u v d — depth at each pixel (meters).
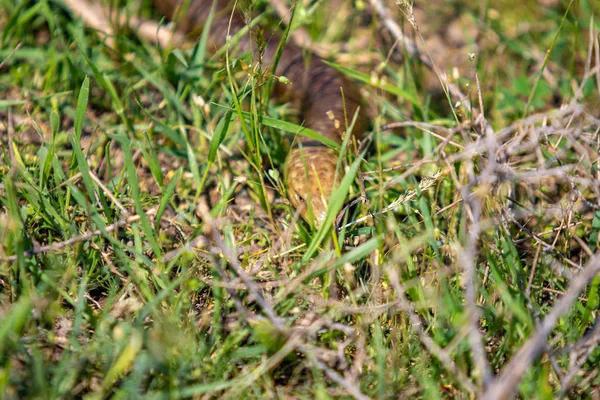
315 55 9.37
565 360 5.02
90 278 5.65
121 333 4.29
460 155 5.16
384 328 5.34
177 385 4.55
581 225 6.47
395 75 8.95
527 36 10.19
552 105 9.09
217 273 5.51
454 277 5.71
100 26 9.16
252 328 5.03
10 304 5.18
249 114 6.48
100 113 8.07
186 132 7.98
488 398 3.68
